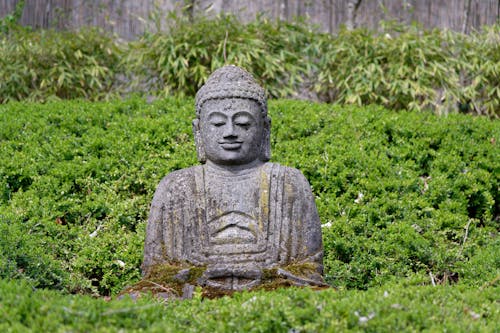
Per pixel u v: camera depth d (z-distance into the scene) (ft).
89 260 31.83
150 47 48.39
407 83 47.14
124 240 33.01
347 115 42.78
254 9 55.21
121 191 36.76
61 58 49.29
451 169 38.50
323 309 21.48
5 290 22.54
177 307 22.89
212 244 25.98
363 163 37.76
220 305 22.41
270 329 21.08
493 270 29.66
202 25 48.29
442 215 35.01
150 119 41.42
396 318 21.13
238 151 26.58
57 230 32.99
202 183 26.61
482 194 37.29
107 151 38.70
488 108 49.08
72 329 20.31
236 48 47.24
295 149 39.04
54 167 37.58
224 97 26.68
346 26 52.06
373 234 33.14
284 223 26.21
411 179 37.14
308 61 48.98
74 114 42.27
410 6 55.42
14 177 36.76
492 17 55.31
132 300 23.30
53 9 55.42
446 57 48.42
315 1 55.36
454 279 31.78
